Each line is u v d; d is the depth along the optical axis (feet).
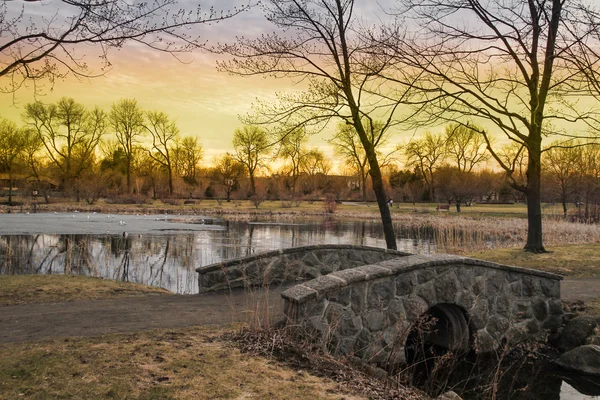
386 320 27.07
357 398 17.67
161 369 18.42
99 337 22.57
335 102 52.01
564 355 29.66
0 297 32.68
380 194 54.34
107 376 17.37
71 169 232.94
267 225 133.08
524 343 32.12
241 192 261.44
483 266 30.99
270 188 271.90
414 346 29.27
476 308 30.66
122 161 271.28
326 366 20.74
